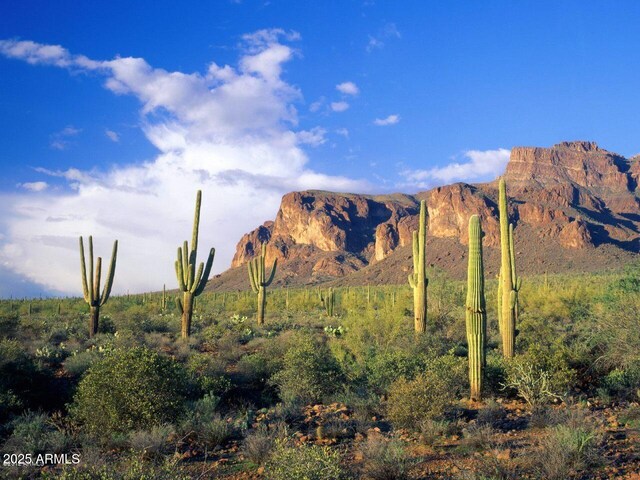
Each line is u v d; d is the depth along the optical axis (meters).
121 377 9.14
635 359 12.27
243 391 13.54
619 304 13.85
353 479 6.39
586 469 6.45
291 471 5.82
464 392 12.34
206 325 30.61
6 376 12.54
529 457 6.80
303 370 12.98
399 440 8.20
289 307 52.16
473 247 12.24
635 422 8.87
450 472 6.73
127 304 49.16
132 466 5.78
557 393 11.05
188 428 9.22
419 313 19.97
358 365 14.72
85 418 9.22
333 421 9.74
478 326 11.96
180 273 22.50
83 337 23.06
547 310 31.78
